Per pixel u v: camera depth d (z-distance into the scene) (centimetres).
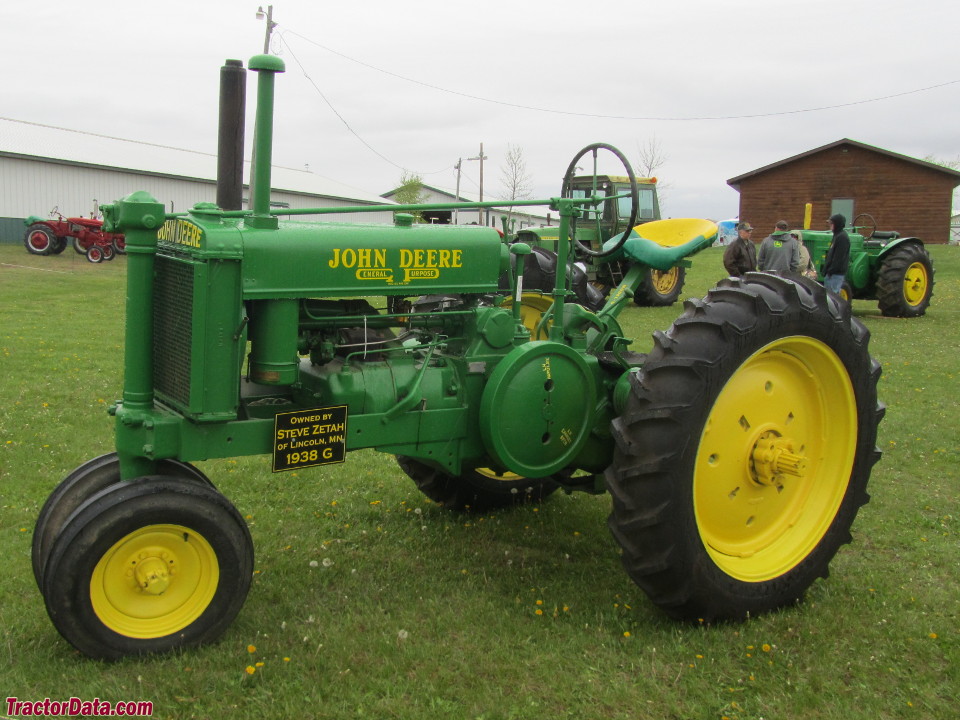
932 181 3108
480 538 421
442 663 297
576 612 340
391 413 326
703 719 270
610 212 1442
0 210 2459
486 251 345
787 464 339
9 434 561
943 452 561
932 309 1427
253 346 311
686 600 318
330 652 300
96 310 1248
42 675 281
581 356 355
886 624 333
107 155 2820
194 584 295
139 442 299
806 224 1625
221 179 324
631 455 312
